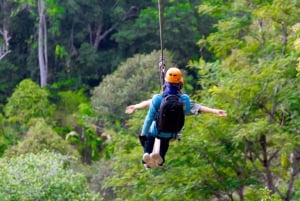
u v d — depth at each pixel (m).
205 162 19.33
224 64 21.09
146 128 10.03
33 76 55.81
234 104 18.98
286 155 19.91
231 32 21.66
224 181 19.44
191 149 19.06
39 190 22.50
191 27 52.66
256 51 20.98
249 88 18.59
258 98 18.92
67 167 29.98
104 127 40.56
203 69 20.98
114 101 41.03
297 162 19.91
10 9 55.84
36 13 54.69
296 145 18.22
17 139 41.44
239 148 19.56
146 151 10.27
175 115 9.68
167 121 9.72
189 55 53.41
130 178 19.98
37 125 34.59
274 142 18.39
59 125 45.72
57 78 55.25
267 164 19.91
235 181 19.45
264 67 19.03
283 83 18.81
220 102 19.08
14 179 22.67
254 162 20.64
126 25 54.69
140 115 20.77
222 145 19.23
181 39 52.94
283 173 21.45
